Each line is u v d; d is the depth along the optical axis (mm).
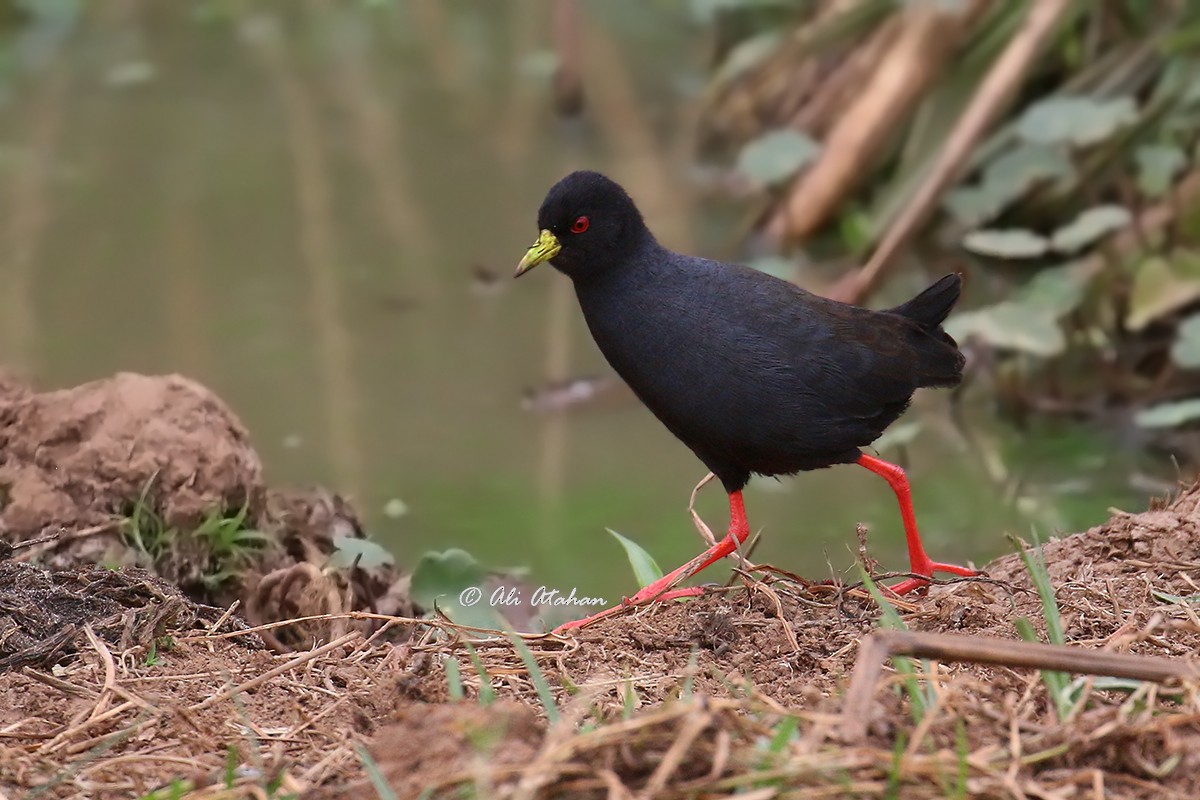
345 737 6059
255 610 8219
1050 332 12117
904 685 6004
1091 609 7438
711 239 15273
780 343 8039
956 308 13594
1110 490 11258
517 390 12664
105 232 15367
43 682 6492
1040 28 14148
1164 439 11953
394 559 9820
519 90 18875
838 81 16297
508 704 5730
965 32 15125
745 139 16875
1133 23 14656
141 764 5840
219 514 8492
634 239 8258
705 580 9961
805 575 9969
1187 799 5340
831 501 11188
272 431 11914
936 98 15016
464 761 5266
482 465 11531
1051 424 12227
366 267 14750
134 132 17688
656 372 8227
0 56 19656
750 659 6961
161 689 6559
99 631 7043
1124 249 13273
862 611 7473
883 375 8180
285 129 17891
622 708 6125
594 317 8422
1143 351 12766
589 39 19688
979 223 14141
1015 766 5387
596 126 17719
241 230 15461
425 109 18406
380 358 13148
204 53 19969
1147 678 5418
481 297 14258
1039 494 11242
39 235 15273
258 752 5957
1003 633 7191
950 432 12227
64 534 8188
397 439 11852
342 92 18906
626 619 7590
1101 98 14328
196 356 13031
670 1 20297
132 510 8422
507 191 16344
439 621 7375
